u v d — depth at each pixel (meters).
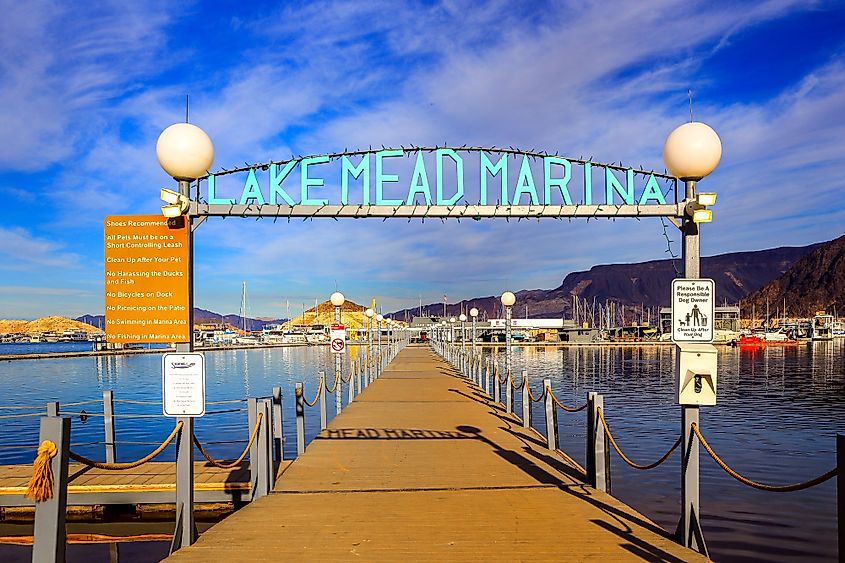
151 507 10.32
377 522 7.19
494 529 6.90
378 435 13.29
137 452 17.64
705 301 6.38
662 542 6.42
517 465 10.27
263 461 8.44
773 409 30.86
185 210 6.89
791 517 12.20
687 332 6.38
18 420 25.27
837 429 24.16
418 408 17.83
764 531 11.38
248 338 158.25
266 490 8.42
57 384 45.06
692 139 6.85
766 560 10.02
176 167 6.95
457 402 19.25
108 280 6.86
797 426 24.98
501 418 15.88
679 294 6.40
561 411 28.00
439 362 41.56
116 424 24.02
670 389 41.34
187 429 6.61
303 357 86.25
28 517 10.25
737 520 12.02
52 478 4.66
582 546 6.33
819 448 20.08
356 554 6.14
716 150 6.89
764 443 21.02
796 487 4.82
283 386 42.50
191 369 6.56
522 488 8.77
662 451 19.03
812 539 10.97
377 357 31.16
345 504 7.97
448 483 9.05
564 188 9.66
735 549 10.50
